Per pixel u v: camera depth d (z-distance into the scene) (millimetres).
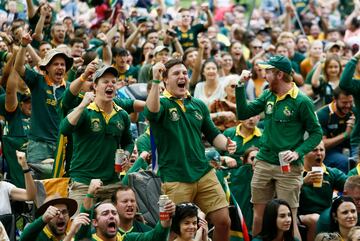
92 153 30094
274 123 31156
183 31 47312
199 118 29469
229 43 45562
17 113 35094
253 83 42406
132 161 32156
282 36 47719
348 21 51938
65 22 46125
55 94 34219
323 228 31594
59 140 31484
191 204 28219
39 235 28781
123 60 41500
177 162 29125
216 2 58469
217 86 40844
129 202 28391
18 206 31125
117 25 45344
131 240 27641
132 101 32188
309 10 57125
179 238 28172
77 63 36094
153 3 53000
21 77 34062
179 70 29188
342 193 33812
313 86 42406
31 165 33625
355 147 35562
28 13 43250
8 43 40562
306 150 30688
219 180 31234
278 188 31094
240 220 31531
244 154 33781
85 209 28203
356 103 34906
